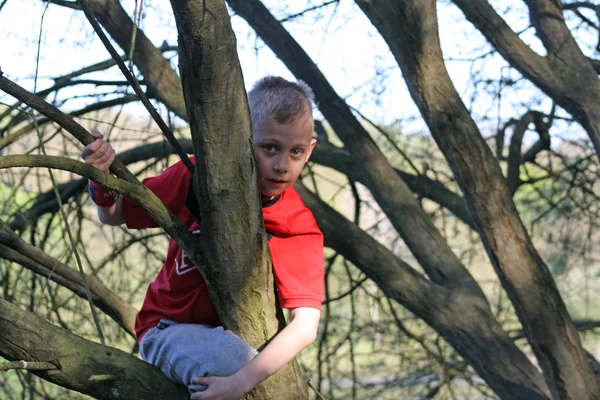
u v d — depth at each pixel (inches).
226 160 73.9
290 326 81.7
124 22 183.0
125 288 229.3
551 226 272.7
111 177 73.3
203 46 68.2
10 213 214.2
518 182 233.5
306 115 83.0
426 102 162.9
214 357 78.5
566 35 186.4
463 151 162.7
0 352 74.6
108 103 206.1
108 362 78.8
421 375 252.2
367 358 264.4
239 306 80.4
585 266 261.6
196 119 72.5
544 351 170.7
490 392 253.0
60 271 144.5
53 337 76.5
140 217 88.9
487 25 184.9
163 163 231.6
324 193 269.1
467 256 278.7
